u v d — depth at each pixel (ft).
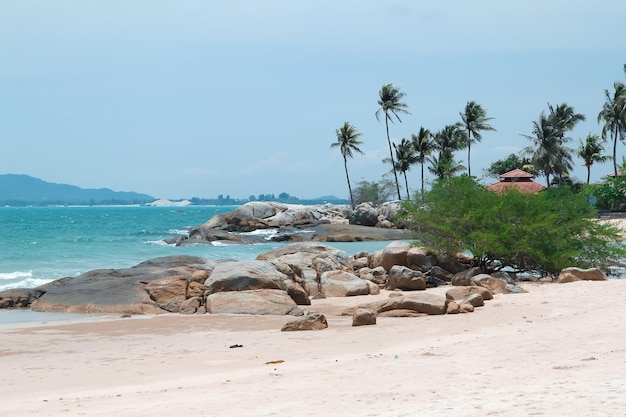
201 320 68.80
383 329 57.06
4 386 38.55
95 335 60.44
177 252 177.99
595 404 23.95
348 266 104.01
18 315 75.41
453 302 67.21
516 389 28.50
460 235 101.30
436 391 29.60
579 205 104.73
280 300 76.13
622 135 275.18
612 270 108.47
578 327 49.34
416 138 319.47
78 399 33.27
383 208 273.54
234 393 31.99
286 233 234.58
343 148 322.55
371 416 24.85
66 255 161.99
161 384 36.96
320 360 42.57
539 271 103.04
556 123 283.38
